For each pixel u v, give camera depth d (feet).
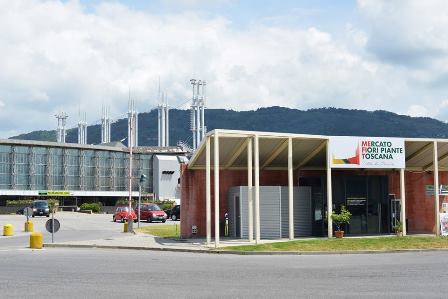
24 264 62.34
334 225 101.35
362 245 83.76
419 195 114.11
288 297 39.47
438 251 81.15
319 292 41.73
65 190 343.46
